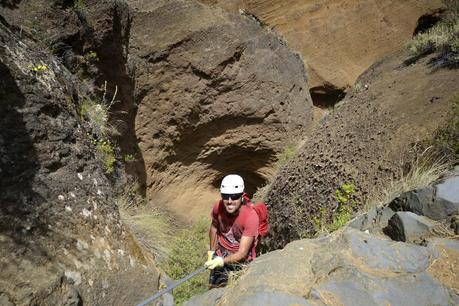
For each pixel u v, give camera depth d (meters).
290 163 7.86
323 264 2.91
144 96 8.27
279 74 9.36
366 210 4.70
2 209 3.00
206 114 8.82
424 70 7.67
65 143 3.94
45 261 2.89
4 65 3.74
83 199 3.69
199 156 9.19
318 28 11.84
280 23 11.75
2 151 3.28
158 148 8.51
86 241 3.35
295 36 11.76
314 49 11.81
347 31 11.99
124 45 7.09
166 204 8.72
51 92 4.25
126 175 7.07
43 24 5.71
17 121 3.53
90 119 5.58
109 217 3.90
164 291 3.16
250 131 9.26
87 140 4.46
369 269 2.88
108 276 3.29
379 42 12.14
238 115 9.02
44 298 2.66
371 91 8.13
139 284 3.63
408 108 6.54
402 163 5.44
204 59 8.55
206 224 7.83
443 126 5.33
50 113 3.99
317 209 6.15
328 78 11.80
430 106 6.23
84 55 6.26
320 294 2.64
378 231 3.75
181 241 6.61
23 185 3.25
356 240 3.08
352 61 12.00
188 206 9.08
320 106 12.08
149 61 8.27
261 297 2.60
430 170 4.45
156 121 8.41
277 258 3.03
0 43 4.00
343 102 9.36
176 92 8.49
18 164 3.32
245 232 3.58
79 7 6.21
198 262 6.07
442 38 8.13
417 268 2.90
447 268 2.91
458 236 3.22
